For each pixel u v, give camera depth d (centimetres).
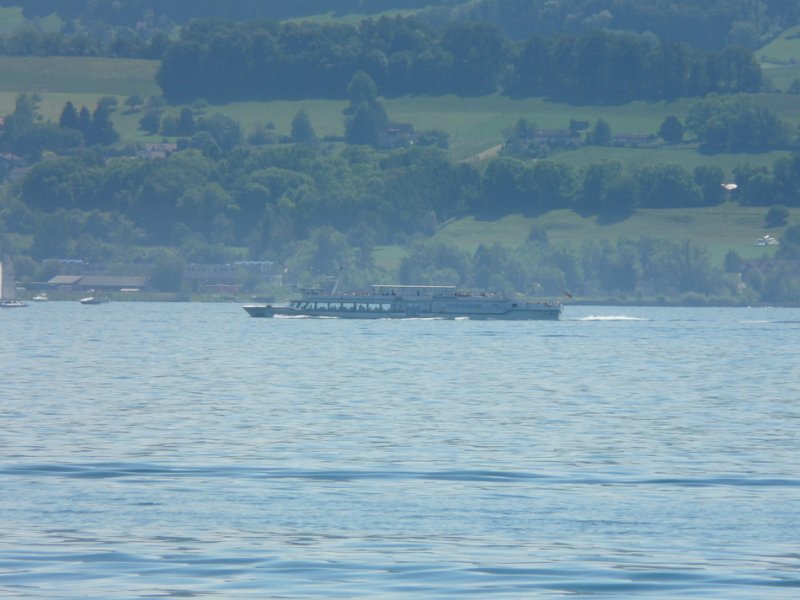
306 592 17088
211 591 17100
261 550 19538
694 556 19312
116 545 19762
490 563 18825
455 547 19825
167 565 18562
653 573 18262
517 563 18825
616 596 17012
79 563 18638
